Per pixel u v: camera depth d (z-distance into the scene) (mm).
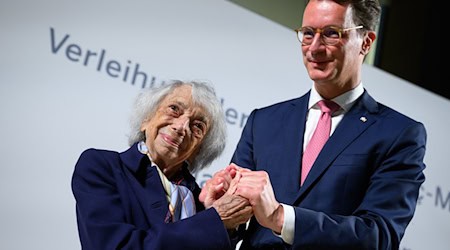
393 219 1836
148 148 2055
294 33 3773
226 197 1865
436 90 5004
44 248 2850
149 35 3275
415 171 1900
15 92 2887
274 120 2066
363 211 1848
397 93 4074
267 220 1808
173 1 3381
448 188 4105
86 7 3117
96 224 1809
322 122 1994
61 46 3016
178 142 2027
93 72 3080
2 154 2812
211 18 3498
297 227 1772
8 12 2932
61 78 2998
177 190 1983
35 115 2910
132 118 2131
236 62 3539
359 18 1974
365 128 1941
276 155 1977
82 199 1878
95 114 3055
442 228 4008
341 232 1771
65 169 2943
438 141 4156
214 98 2129
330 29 1946
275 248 1874
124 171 1973
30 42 2953
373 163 1900
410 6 5012
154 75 3258
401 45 4961
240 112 3498
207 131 2111
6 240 2771
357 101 2012
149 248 1736
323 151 1917
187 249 1750
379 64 4855
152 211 1885
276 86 3654
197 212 2010
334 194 1865
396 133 1923
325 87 1990
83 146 3002
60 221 2900
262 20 3670
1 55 2887
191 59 3393
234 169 2016
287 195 1902
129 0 3242
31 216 2838
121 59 3166
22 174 2844
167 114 2062
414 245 3865
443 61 5027
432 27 5039
